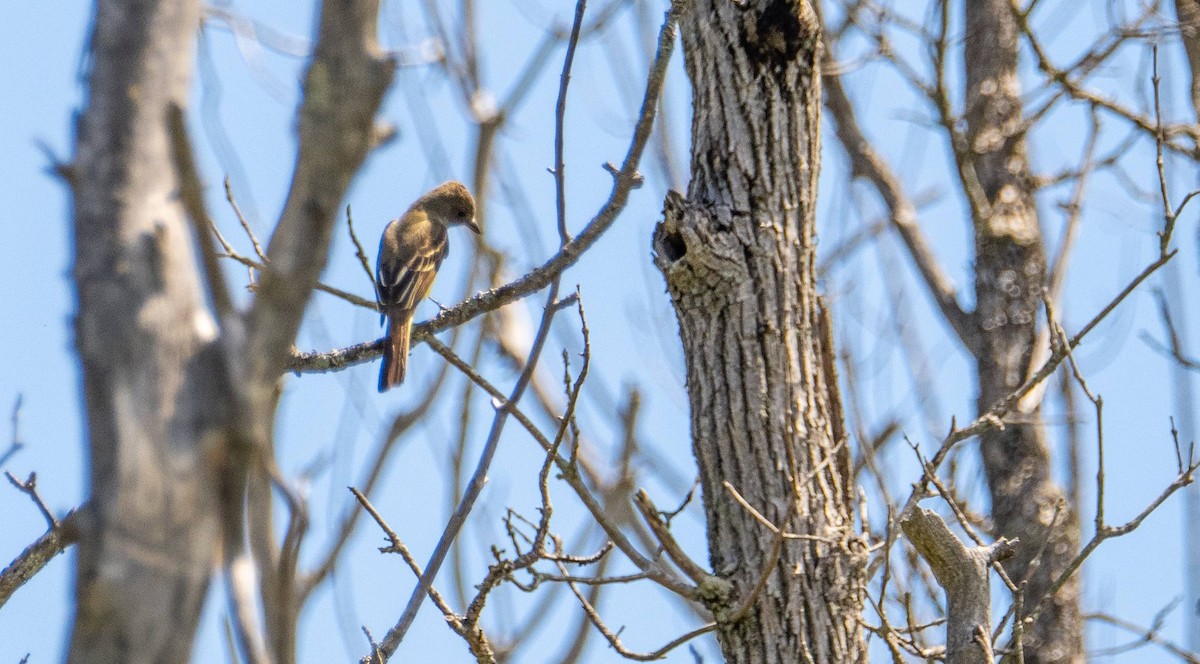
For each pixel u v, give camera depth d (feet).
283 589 16.43
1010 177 55.62
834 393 35.91
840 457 35.68
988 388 52.39
